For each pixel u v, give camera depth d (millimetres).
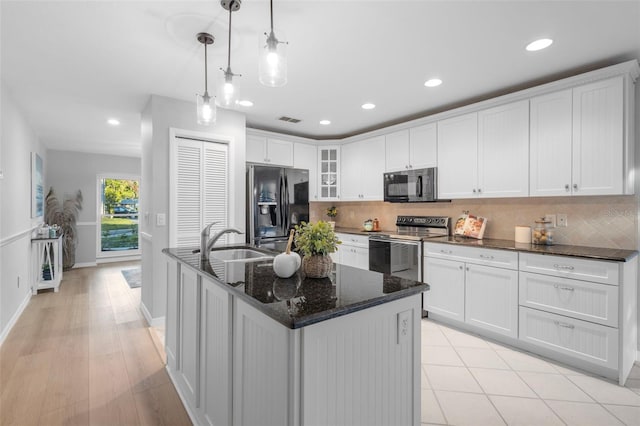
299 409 1084
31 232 4363
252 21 1964
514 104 2947
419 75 2748
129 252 7250
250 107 3605
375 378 1299
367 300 1215
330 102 3438
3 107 2975
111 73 2732
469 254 3006
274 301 1193
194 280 1904
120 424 1834
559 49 2295
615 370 2205
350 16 1908
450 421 1845
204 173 3518
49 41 2219
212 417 1661
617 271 2176
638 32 2066
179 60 2492
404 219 4273
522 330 2646
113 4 1814
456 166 3408
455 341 2887
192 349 1934
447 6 1814
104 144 5770
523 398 2057
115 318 3523
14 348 2777
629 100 2383
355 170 4637
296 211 4320
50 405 1995
